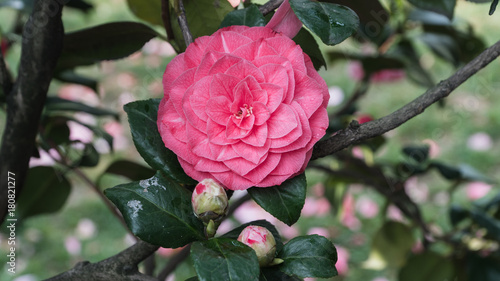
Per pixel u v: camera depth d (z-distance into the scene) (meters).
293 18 0.56
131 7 0.77
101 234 2.41
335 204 1.31
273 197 0.55
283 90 0.54
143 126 0.56
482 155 2.68
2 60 0.67
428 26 1.09
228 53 0.54
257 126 0.54
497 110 2.89
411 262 1.03
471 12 3.62
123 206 0.54
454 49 1.11
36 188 0.86
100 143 1.05
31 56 0.64
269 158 0.54
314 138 0.54
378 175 1.00
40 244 2.29
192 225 0.54
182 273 1.96
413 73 1.11
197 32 0.65
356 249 2.21
